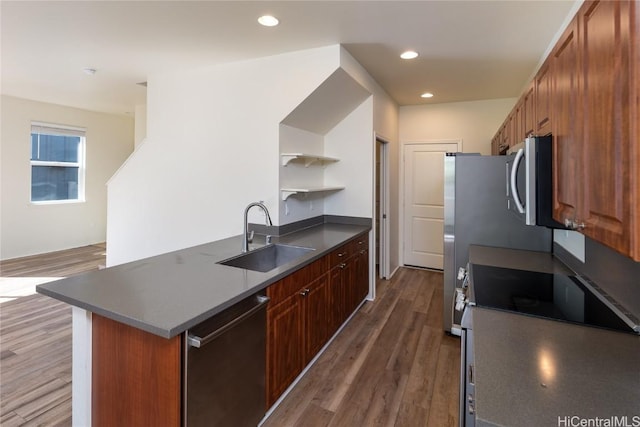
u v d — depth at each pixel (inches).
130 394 57.2
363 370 96.7
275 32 102.7
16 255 214.7
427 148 196.2
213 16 93.0
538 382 36.0
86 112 244.2
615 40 33.2
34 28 101.0
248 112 128.3
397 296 156.6
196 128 139.8
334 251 109.0
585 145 41.9
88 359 63.0
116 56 125.0
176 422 52.7
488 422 30.5
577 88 44.9
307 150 142.0
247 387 66.9
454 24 96.5
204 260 86.7
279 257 109.0
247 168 129.7
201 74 137.3
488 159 108.7
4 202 207.9
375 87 148.5
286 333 80.5
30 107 213.6
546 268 82.0
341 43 110.6
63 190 239.5
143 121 215.6
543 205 58.2
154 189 152.1
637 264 50.0
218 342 58.8
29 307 137.5
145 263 83.5
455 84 153.3
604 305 57.2
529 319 52.2
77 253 230.1
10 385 87.4
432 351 107.4
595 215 38.9
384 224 179.9
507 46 111.3
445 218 113.9
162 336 49.1
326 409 80.5
